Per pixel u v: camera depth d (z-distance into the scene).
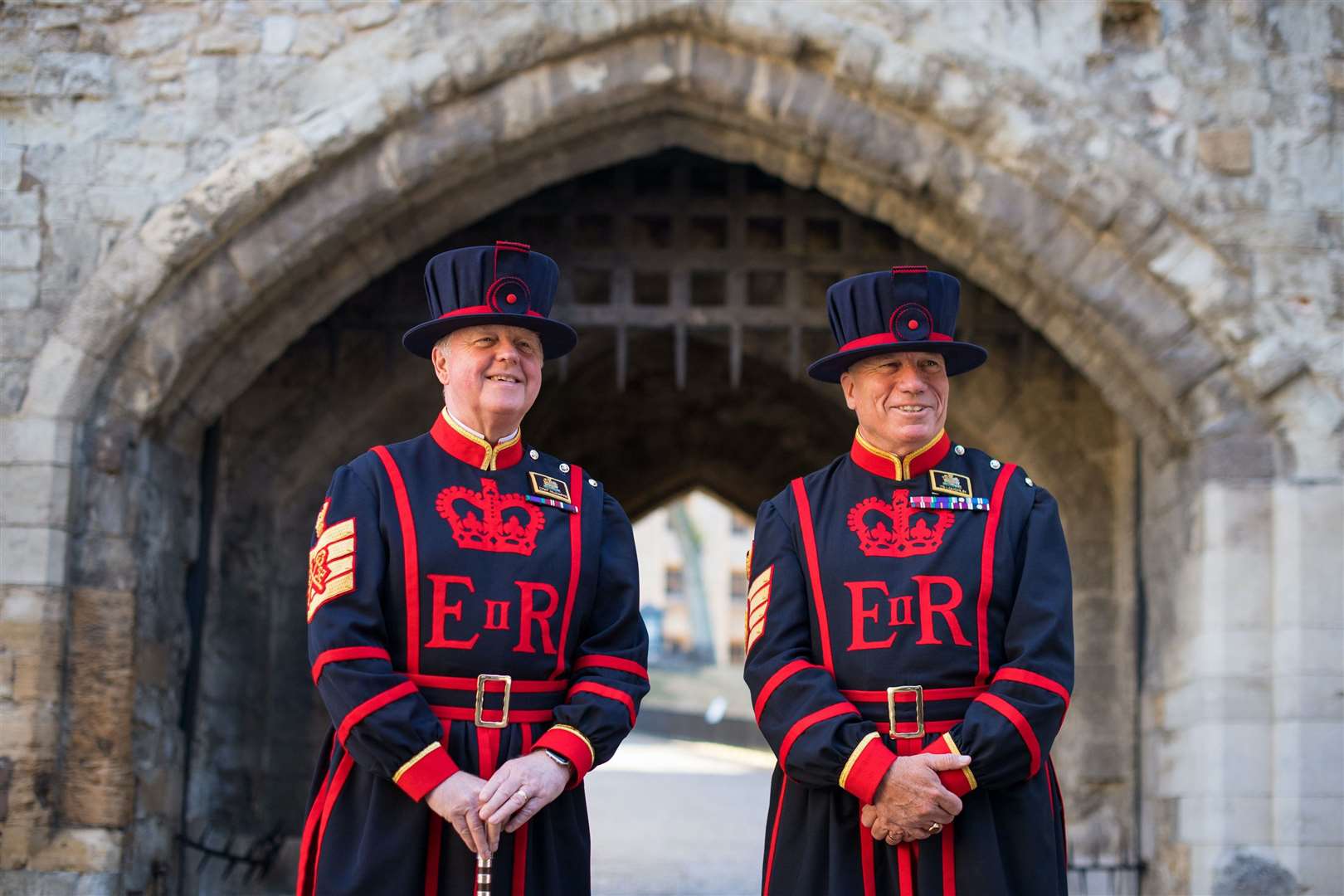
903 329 3.58
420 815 3.31
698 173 8.12
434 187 6.75
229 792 7.68
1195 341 6.60
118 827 6.25
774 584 3.63
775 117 6.66
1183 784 6.79
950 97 6.53
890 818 3.31
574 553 3.56
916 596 3.51
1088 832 7.72
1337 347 6.53
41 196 6.50
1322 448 6.52
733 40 6.56
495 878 3.31
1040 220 6.64
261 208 6.51
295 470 8.18
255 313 6.80
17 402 6.37
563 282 7.82
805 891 3.46
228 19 6.58
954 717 3.45
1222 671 6.48
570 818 3.47
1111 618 8.02
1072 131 6.56
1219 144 6.60
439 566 3.45
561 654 3.49
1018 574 3.57
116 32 6.59
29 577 6.24
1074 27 6.62
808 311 7.80
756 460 11.67
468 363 3.58
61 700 6.29
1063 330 7.09
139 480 6.57
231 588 7.91
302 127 6.49
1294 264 6.57
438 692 3.39
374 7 6.57
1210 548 6.57
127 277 6.43
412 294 8.03
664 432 11.43
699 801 12.40
